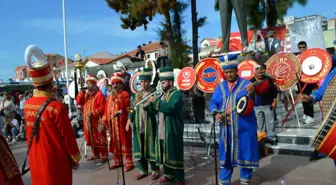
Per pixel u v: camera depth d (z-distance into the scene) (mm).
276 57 7812
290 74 7547
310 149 6336
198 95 8883
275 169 5711
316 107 10922
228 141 4617
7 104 12320
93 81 7082
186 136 8141
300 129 7566
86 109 7188
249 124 4504
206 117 9148
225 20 10047
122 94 6375
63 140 3760
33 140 3734
